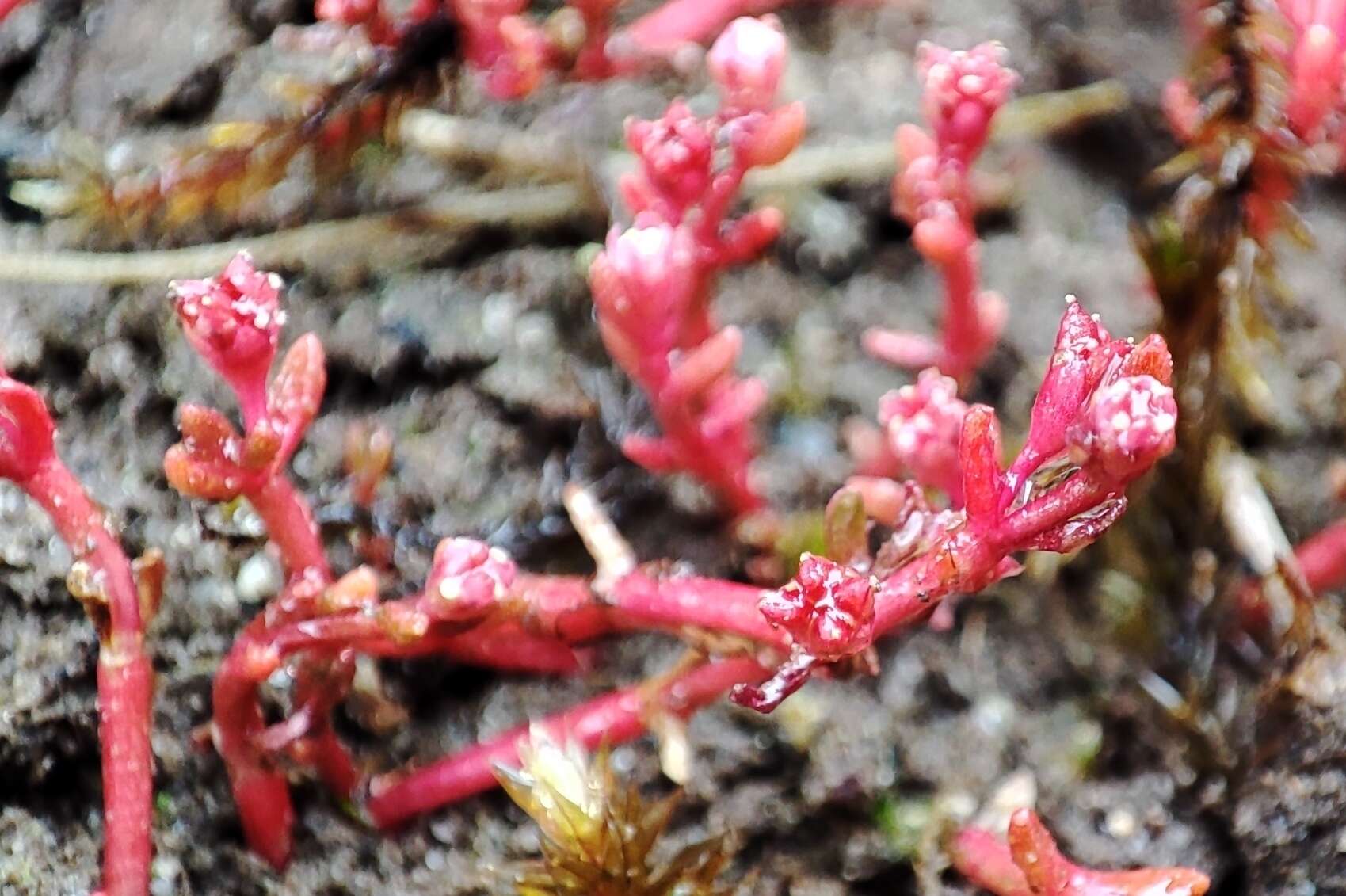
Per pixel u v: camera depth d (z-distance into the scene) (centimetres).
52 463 8
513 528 9
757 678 8
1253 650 9
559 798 8
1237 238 9
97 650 9
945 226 9
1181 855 9
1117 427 7
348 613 8
